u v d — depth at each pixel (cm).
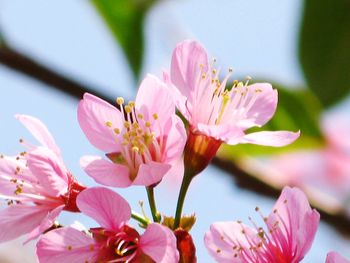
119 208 53
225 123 54
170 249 52
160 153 54
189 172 54
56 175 53
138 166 53
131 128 54
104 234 53
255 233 54
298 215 54
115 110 54
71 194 54
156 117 54
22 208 54
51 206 54
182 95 54
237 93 55
